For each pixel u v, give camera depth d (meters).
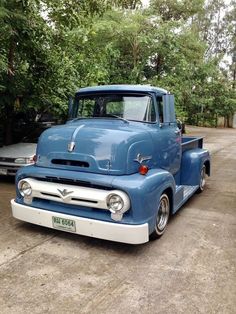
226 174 9.41
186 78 21.16
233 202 6.64
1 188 7.14
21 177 4.65
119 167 4.15
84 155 4.26
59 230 4.70
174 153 5.57
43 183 4.46
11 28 7.32
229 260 4.16
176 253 4.32
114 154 4.16
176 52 17.89
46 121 9.47
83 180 4.15
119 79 15.74
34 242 4.53
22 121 9.30
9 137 8.84
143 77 17.52
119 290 3.46
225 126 34.06
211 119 32.09
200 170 6.71
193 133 23.58
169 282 3.63
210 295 3.42
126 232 3.99
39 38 8.49
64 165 4.41
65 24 8.48
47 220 4.45
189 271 3.88
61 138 4.48
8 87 8.09
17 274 3.72
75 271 3.82
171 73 18.17
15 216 4.76
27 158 7.15
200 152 6.93
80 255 4.20
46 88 8.95
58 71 9.12
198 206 6.32
